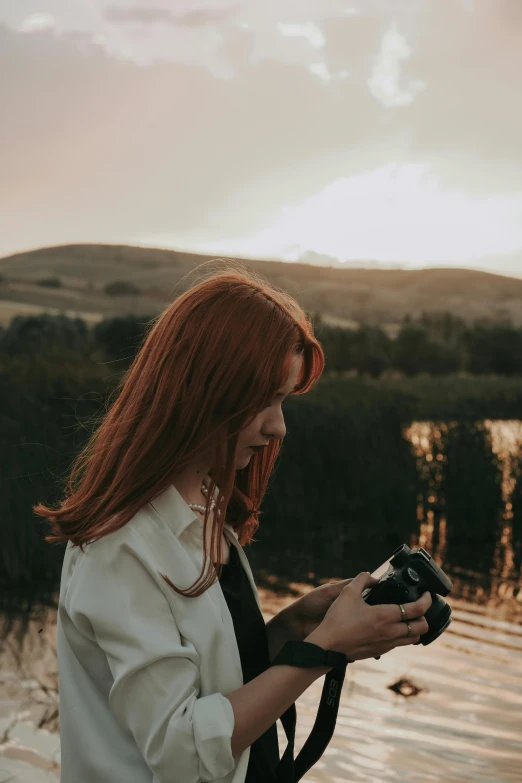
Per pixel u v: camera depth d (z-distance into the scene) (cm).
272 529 828
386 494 866
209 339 126
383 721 360
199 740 112
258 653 140
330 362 4834
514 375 5281
